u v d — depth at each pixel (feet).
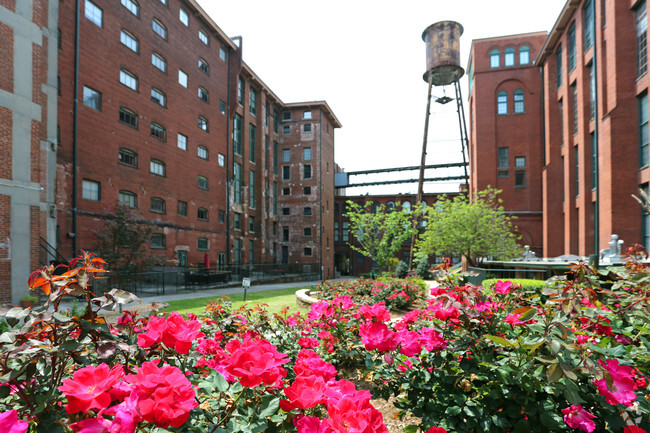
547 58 88.48
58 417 4.53
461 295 8.57
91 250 64.28
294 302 46.39
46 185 51.72
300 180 151.23
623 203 55.93
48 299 4.95
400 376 8.54
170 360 6.05
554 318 6.71
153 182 81.51
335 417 3.93
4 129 43.39
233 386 5.20
